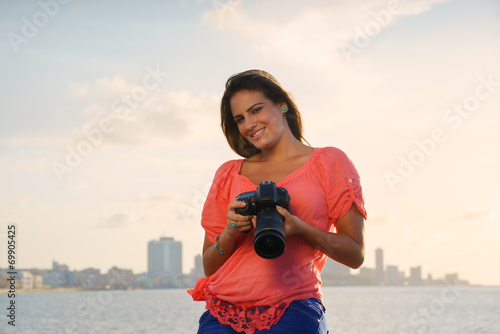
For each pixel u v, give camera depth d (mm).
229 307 1826
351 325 47062
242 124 1962
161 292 115438
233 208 1751
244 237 1876
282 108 1969
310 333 1751
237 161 2053
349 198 1855
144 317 50844
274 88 1935
